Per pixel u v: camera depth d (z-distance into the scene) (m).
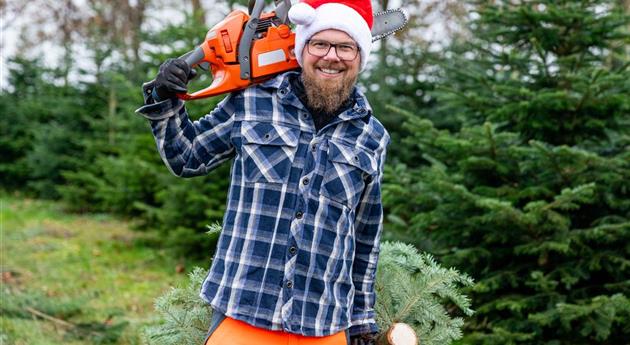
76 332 4.61
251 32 1.95
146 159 7.65
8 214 10.16
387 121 7.23
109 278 6.64
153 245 8.16
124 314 5.15
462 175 4.64
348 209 1.96
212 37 1.95
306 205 1.90
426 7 11.27
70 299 5.36
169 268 7.07
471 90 5.00
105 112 10.88
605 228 4.06
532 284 4.21
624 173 4.30
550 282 4.08
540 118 4.45
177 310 2.48
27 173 12.44
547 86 4.67
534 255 4.49
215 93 1.94
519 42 4.94
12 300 4.83
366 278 2.11
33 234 8.69
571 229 4.52
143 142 7.45
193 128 1.97
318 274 1.90
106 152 10.55
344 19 1.89
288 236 1.89
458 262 4.55
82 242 8.34
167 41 7.31
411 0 11.29
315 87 1.92
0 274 6.11
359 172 1.97
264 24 2.00
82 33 15.21
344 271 1.97
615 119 4.44
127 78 10.18
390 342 2.19
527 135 4.68
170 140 1.91
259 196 1.90
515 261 4.53
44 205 11.27
